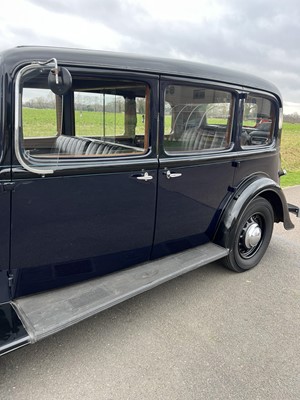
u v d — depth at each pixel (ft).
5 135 5.91
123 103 8.24
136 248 8.50
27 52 5.97
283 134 70.44
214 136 9.67
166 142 8.29
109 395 6.49
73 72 6.51
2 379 6.81
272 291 10.33
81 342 7.91
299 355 7.70
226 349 7.80
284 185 24.45
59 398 6.40
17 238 6.54
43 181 6.52
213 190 9.86
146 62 7.51
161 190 8.44
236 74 9.89
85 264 7.68
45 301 7.00
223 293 10.13
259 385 6.84
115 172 7.43
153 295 9.94
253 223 11.22
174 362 7.36
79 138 8.43
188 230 9.57
